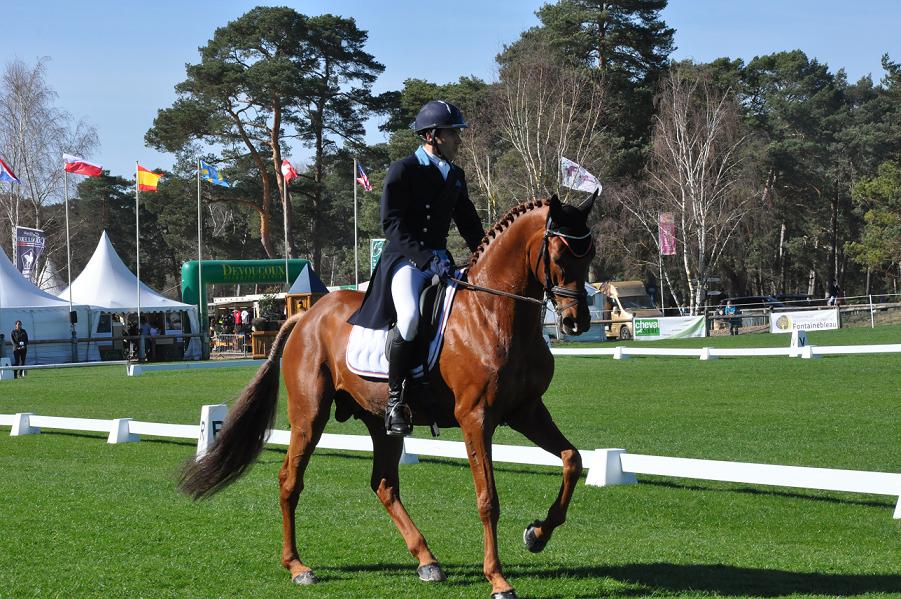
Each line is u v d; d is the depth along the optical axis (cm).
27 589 592
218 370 2958
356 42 6325
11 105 5462
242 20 6009
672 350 2634
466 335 586
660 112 5462
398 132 6325
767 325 4516
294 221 7075
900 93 8412
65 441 1422
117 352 3953
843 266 7800
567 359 2720
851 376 1903
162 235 8875
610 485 945
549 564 645
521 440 1339
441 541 718
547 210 581
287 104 6047
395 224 620
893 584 582
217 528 764
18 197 5419
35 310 3706
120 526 772
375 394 636
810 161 7025
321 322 682
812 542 721
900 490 750
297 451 661
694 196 5006
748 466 837
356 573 630
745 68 7025
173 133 5912
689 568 630
